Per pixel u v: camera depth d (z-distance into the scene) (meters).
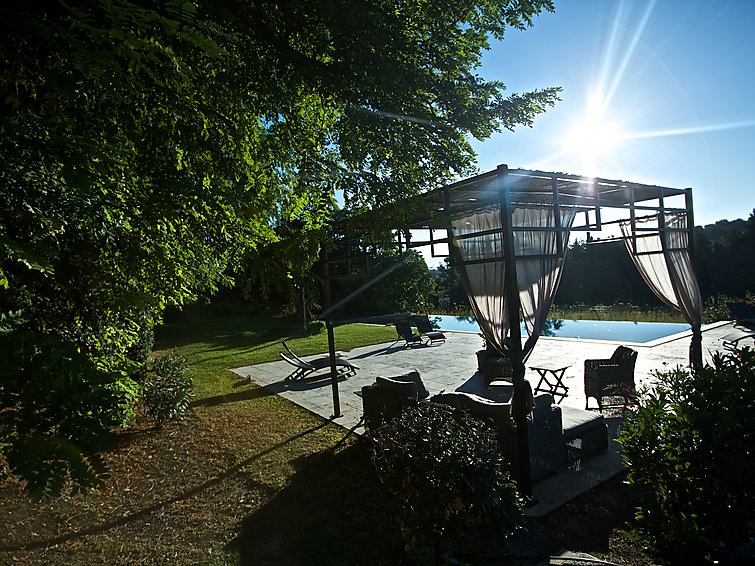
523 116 3.42
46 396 1.16
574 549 3.32
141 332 7.87
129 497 4.33
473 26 3.32
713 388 2.50
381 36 2.88
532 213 4.86
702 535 2.36
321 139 3.93
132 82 1.73
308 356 12.30
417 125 3.38
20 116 1.84
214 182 2.96
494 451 3.09
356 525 3.71
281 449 5.45
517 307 4.20
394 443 3.19
